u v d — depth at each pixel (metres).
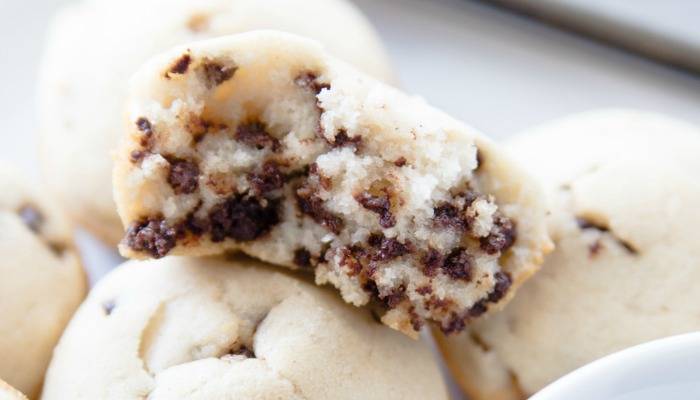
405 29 0.29
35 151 0.28
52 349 0.24
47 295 0.24
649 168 0.24
